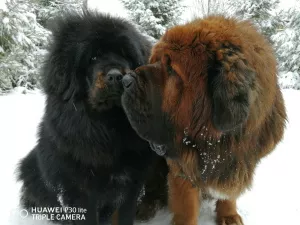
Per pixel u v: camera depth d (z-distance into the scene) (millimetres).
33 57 13812
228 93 1823
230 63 1889
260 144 2393
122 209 2768
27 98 9562
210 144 2150
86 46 2523
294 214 3055
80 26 2643
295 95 9570
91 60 2570
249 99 1832
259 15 19234
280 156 4672
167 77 2127
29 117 7172
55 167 2623
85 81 2555
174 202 2705
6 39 13094
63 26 2688
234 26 2166
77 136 2477
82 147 2480
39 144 2867
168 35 2133
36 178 3027
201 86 1999
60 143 2504
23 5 13883
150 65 2166
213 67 1970
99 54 2596
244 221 2932
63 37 2625
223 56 1935
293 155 4695
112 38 2592
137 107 2119
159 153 2463
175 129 2211
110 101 2484
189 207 2660
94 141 2498
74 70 2506
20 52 13344
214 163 2242
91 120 2504
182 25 2215
